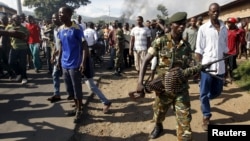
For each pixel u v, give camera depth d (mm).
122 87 8125
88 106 6246
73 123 5211
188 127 3777
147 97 6793
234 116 5332
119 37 9586
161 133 4738
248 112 5488
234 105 5891
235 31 7961
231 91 6855
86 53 4996
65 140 4551
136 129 5051
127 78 9383
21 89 7727
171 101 4031
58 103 6367
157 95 4082
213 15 4512
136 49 8805
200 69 3824
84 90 7414
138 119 5484
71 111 5656
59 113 5730
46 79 8914
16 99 6781
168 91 3787
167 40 3770
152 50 3805
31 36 9703
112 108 6121
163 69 3838
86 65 5461
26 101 6598
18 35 3463
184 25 3719
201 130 4832
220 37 4578
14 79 8961
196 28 8031
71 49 4941
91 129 5074
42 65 11406
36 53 9805
